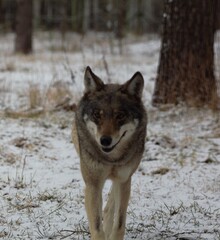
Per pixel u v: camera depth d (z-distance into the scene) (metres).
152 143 9.61
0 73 16.89
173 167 8.61
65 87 12.55
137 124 5.64
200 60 11.93
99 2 39.06
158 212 6.67
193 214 6.66
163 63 12.17
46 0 39.81
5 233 5.94
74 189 7.45
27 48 25.83
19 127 10.17
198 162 8.88
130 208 6.84
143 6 38.69
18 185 7.45
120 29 26.33
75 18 33.62
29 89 12.52
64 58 21.53
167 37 12.16
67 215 6.53
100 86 5.74
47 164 8.44
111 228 6.20
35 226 6.16
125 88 5.71
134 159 5.71
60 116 11.05
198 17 11.88
